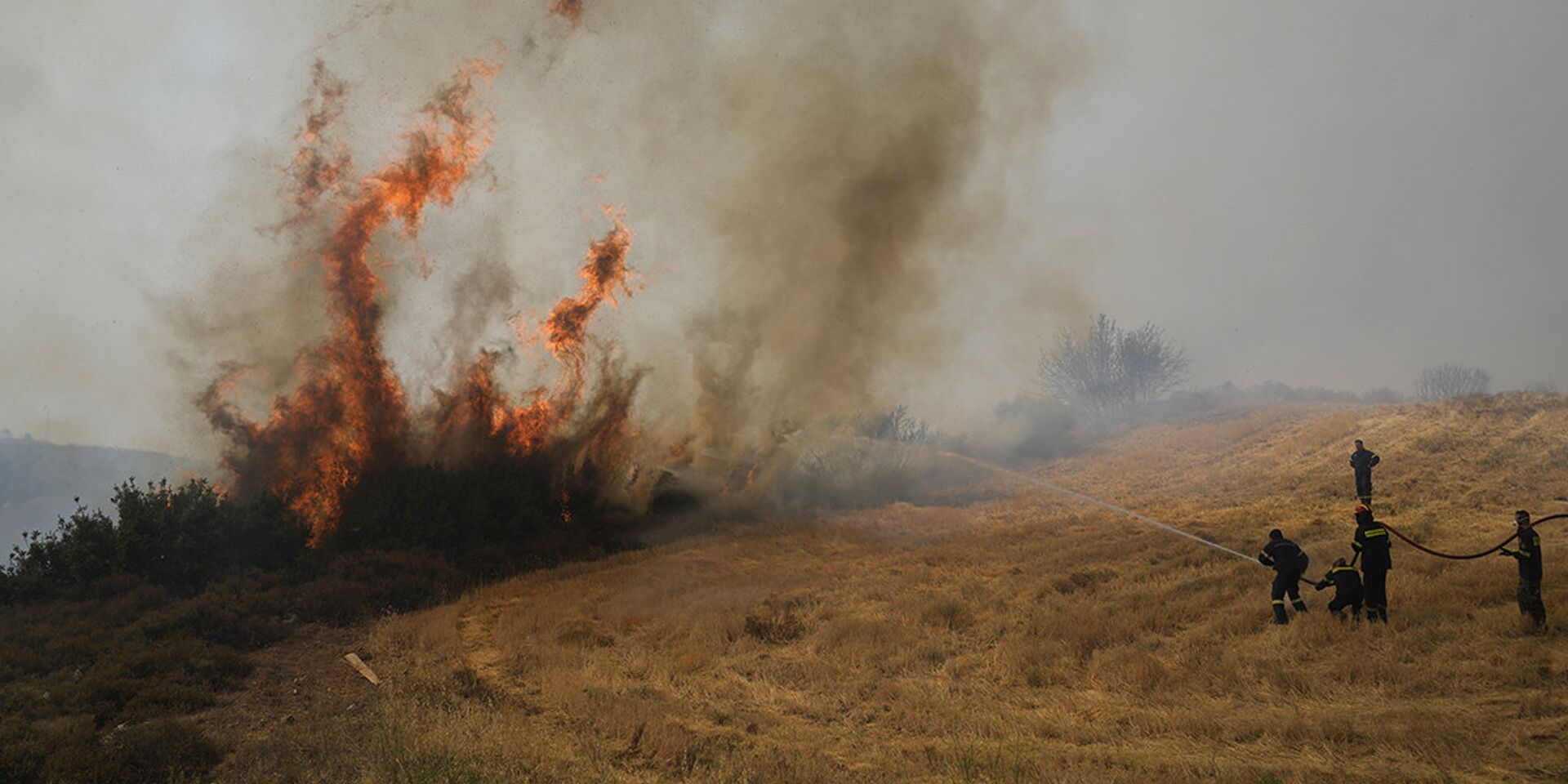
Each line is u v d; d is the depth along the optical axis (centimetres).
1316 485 2475
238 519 1862
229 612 1480
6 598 1542
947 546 2220
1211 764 779
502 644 1375
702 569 2066
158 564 1670
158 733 941
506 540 2362
